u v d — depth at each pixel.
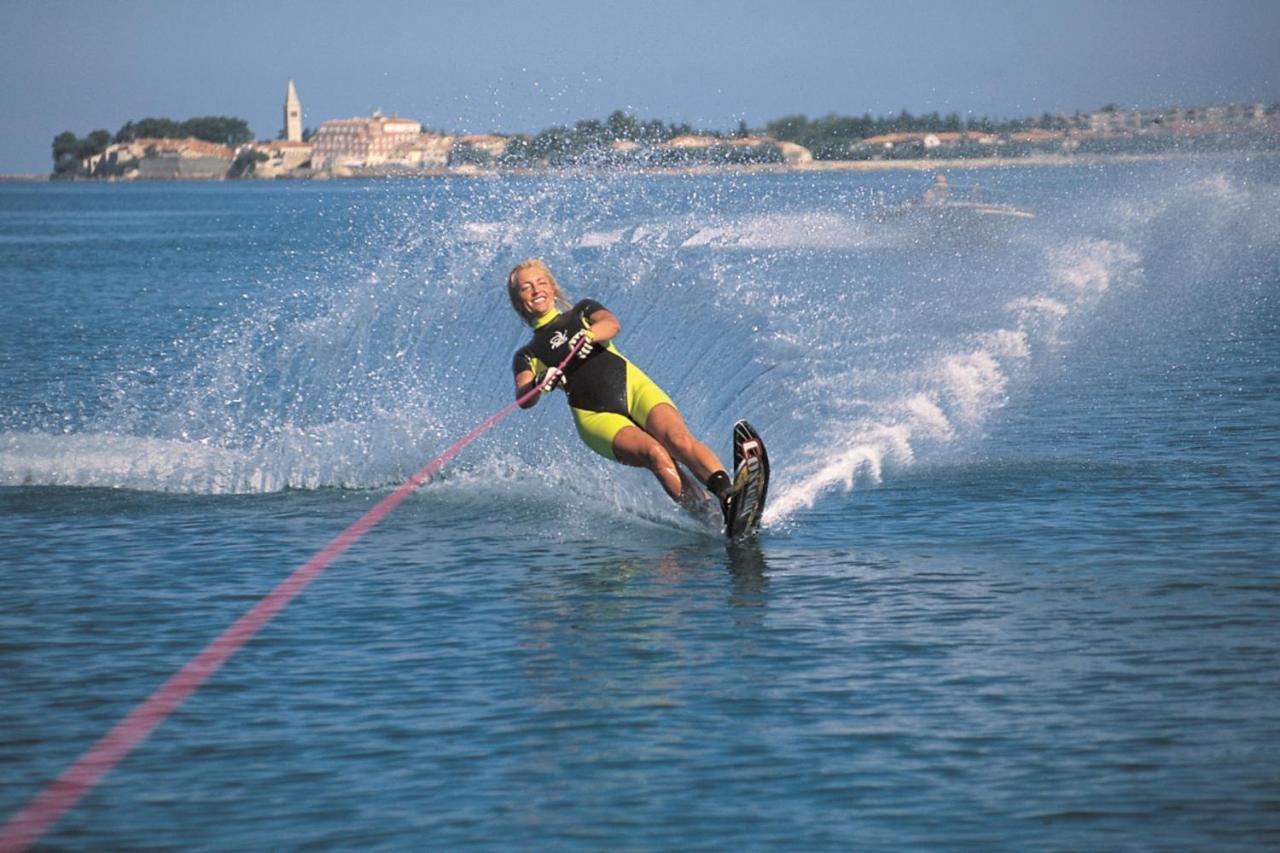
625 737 18.72
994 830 15.91
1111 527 29.38
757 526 29.83
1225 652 21.36
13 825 16.50
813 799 16.77
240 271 136.38
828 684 20.47
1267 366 55.53
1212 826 15.88
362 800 17.03
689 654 21.98
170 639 23.30
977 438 40.12
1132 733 18.44
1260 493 32.09
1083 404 46.41
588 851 15.62
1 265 156.25
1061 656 21.41
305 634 23.42
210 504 34.06
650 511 32.09
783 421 39.75
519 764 17.95
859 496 33.03
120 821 16.61
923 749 18.11
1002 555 27.39
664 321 41.75
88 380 58.50
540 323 31.25
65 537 30.77
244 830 16.33
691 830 16.08
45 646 22.98
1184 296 83.56
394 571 27.55
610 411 30.55
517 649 22.42
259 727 19.34
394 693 20.53
